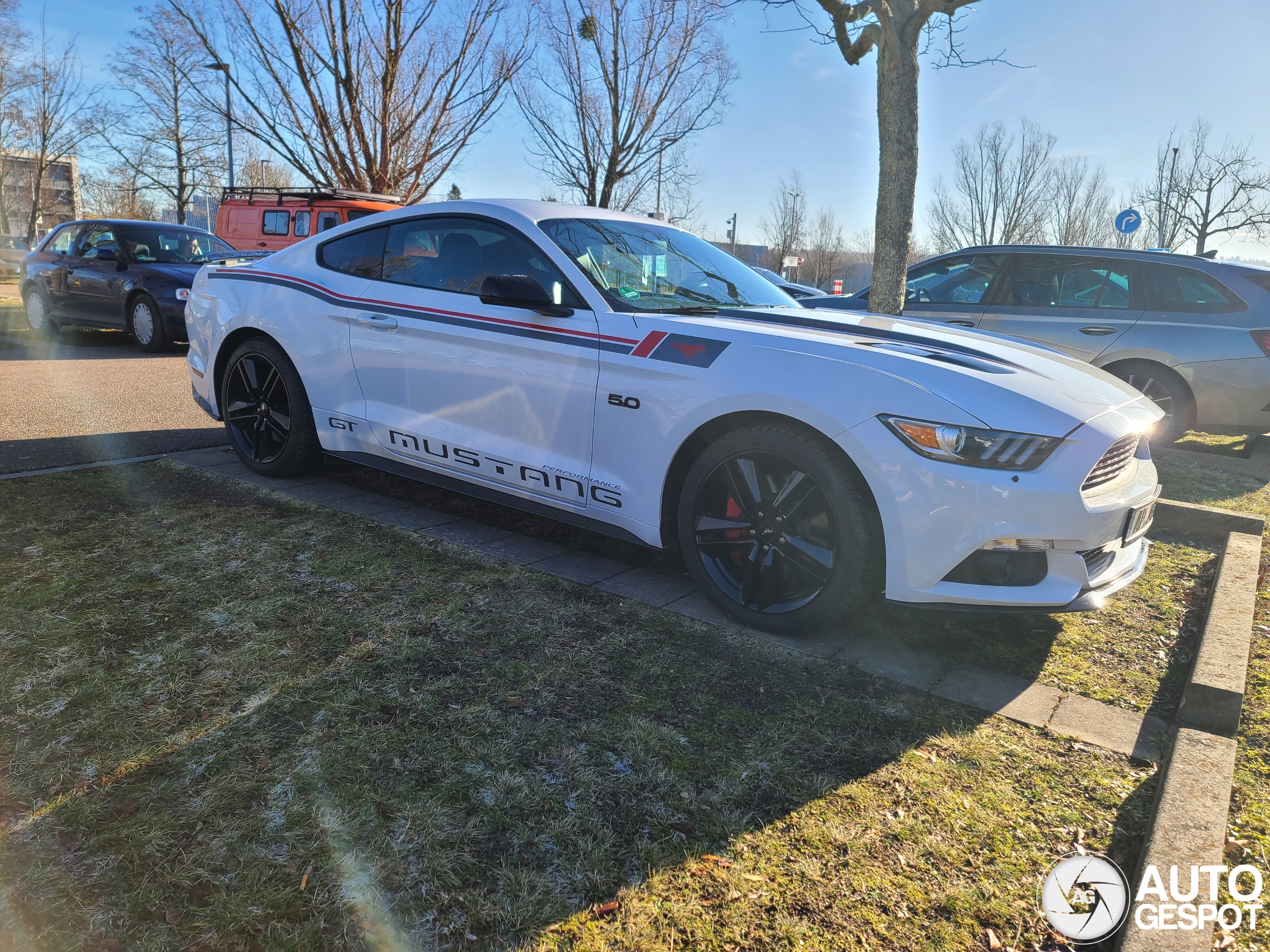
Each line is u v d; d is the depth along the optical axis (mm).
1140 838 2045
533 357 3463
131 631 2744
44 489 4227
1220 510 4418
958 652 2994
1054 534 2586
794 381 2830
